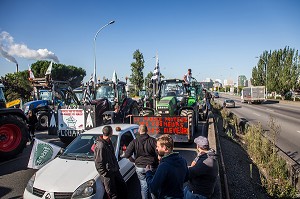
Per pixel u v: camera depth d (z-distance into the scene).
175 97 12.82
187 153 9.17
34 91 17.45
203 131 13.66
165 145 3.33
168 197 3.16
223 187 6.06
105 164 4.55
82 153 5.71
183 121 9.94
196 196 3.72
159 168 3.21
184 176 3.32
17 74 44.88
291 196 5.85
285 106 35.94
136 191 5.89
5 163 8.45
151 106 14.83
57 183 4.66
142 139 4.84
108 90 14.08
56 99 15.88
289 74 46.53
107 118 10.91
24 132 8.91
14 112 8.91
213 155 3.83
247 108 32.50
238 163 8.37
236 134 13.27
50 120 11.20
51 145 6.78
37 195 4.61
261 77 62.53
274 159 7.44
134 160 5.04
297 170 6.82
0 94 9.91
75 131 10.56
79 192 4.47
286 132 13.72
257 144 9.06
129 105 13.79
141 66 43.38
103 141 4.68
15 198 5.74
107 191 4.61
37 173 5.14
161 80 13.88
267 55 61.31
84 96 12.44
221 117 20.36
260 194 6.04
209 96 22.70
